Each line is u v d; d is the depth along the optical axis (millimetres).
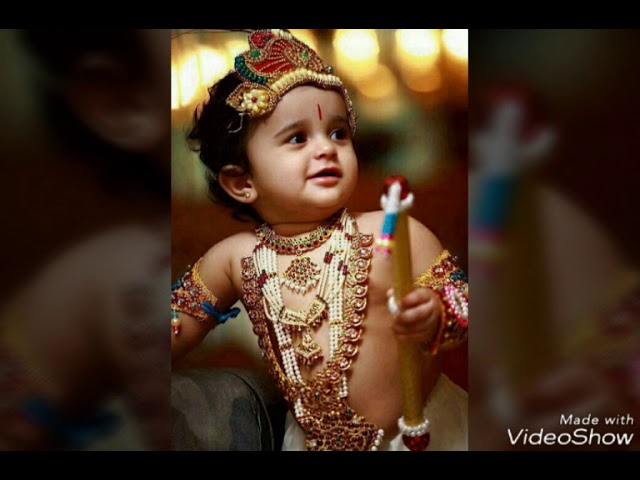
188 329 1016
